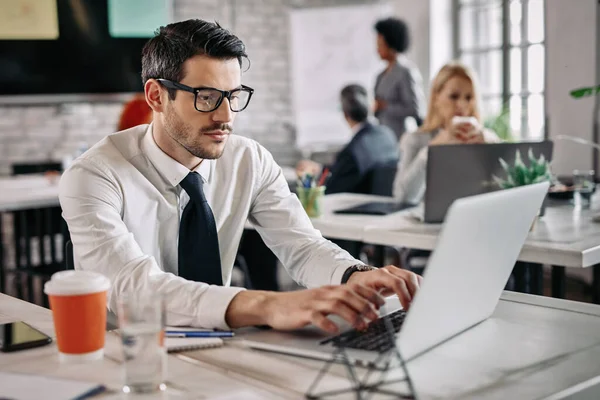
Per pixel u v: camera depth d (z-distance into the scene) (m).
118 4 6.04
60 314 1.23
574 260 2.16
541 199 1.40
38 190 3.91
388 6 6.68
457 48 6.12
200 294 1.46
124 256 1.60
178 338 1.35
